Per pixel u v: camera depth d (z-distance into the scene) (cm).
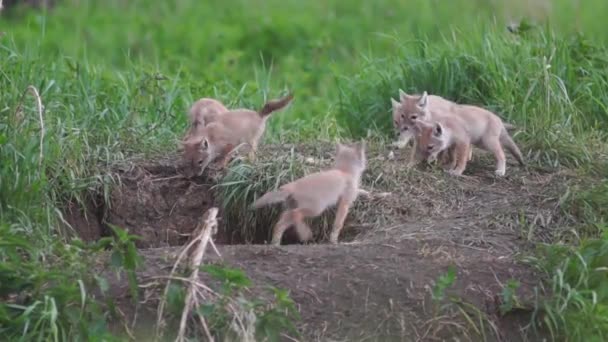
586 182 1298
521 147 1392
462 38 1716
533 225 1191
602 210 1223
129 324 1005
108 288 1006
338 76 1798
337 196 1190
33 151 1170
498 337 1043
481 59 1566
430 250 1130
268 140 1451
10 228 1077
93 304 986
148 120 1457
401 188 1284
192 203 1312
